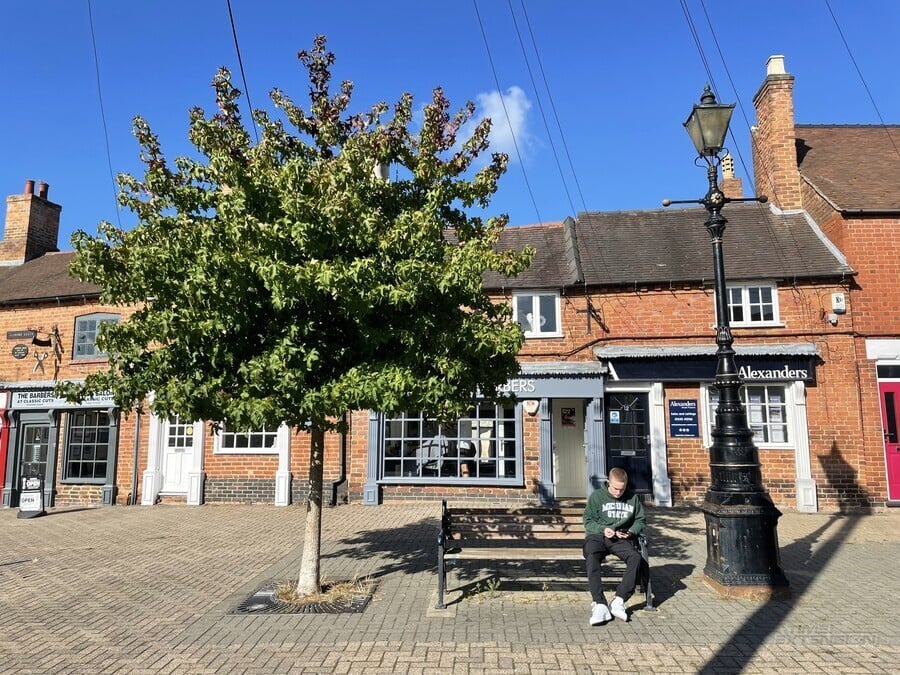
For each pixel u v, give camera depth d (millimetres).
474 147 7086
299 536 10102
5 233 18750
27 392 15312
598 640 5219
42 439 15477
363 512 12297
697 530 10117
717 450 6797
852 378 12312
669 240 14445
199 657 4973
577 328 13227
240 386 6016
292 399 5758
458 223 7414
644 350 12680
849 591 6586
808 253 13141
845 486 12047
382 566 7871
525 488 13008
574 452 13898
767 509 6453
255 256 5566
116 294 6129
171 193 6457
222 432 14234
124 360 6285
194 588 7059
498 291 13438
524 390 13078
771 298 12820
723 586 6383
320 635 5410
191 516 12500
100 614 6141
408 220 6113
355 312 5793
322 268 5340
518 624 5621
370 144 6742
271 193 6199
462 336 6004
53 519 12789
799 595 6438
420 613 5961
